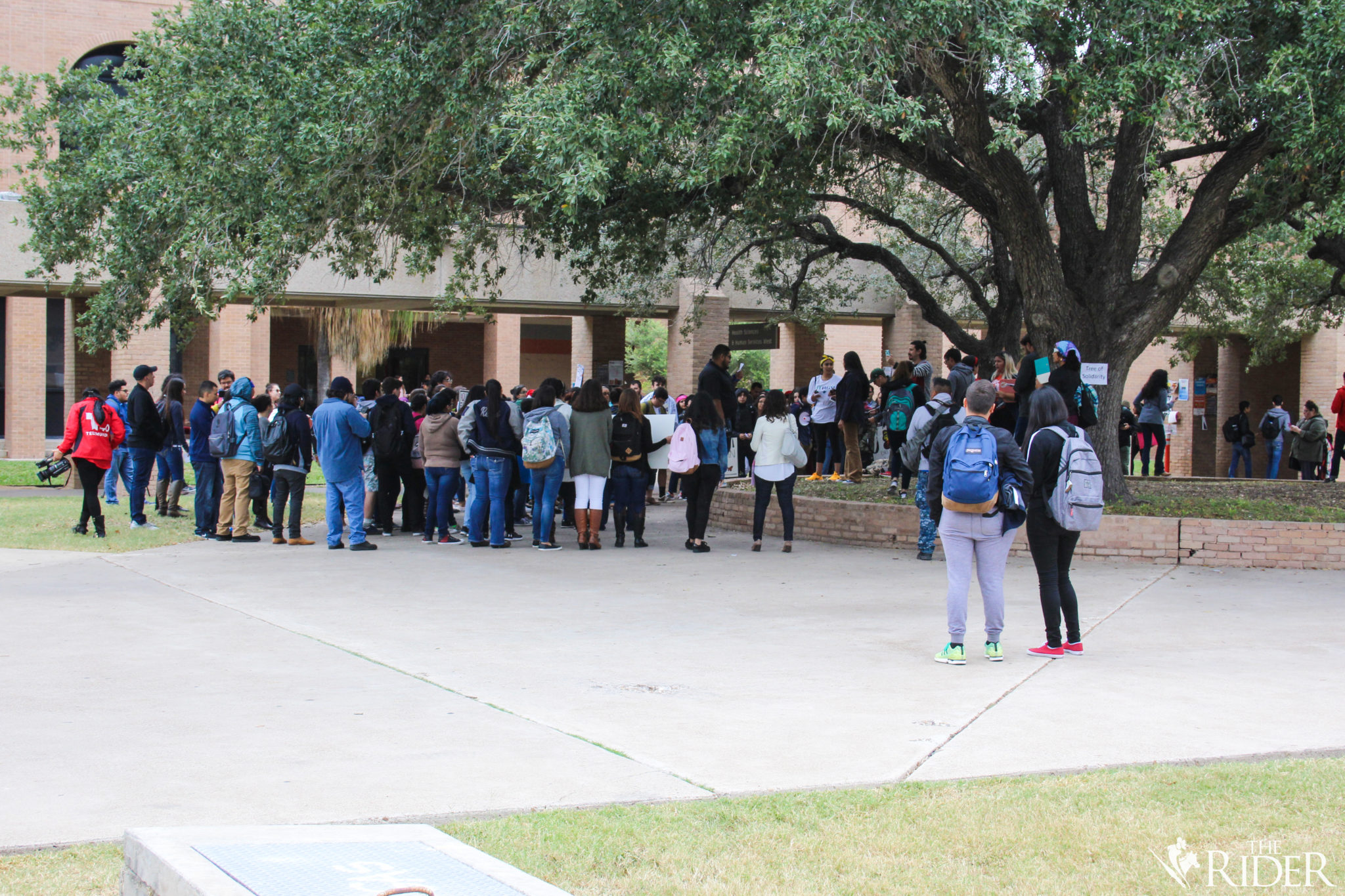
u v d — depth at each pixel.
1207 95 11.71
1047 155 14.83
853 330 37.97
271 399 13.66
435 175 13.24
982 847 4.11
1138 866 3.96
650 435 13.41
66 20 28.27
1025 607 9.42
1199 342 26.08
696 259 18.05
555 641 7.95
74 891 3.67
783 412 12.80
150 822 4.27
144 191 12.52
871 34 9.59
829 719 5.91
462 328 39.12
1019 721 5.89
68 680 6.61
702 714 6.01
